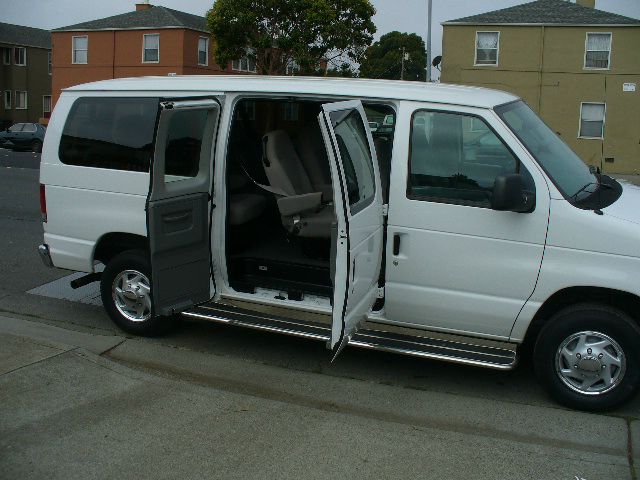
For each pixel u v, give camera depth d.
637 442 4.49
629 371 4.74
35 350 5.38
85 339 6.11
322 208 5.99
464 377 5.55
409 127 5.09
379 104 5.21
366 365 5.76
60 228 6.25
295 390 5.24
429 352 4.98
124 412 4.54
